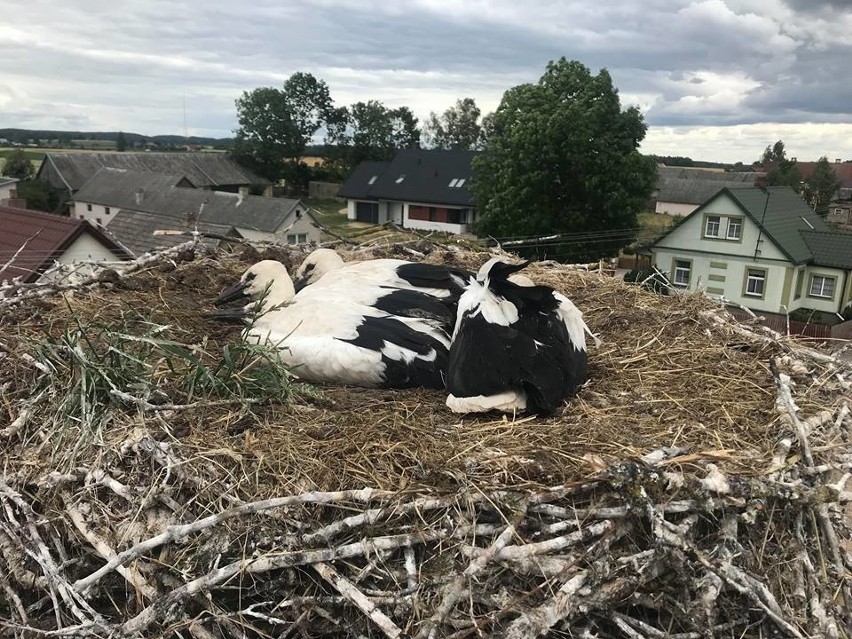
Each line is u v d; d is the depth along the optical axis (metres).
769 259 21.05
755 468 3.61
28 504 3.77
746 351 5.49
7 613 3.76
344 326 4.80
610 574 3.05
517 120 24.47
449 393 4.38
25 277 6.95
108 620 3.35
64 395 4.24
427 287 5.60
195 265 7.41
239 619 3.22
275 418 4.19
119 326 4.92
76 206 41.59
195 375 4.32
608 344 5.61
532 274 7.50
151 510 3.55
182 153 58.12
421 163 47.28
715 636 3.23
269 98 59.50
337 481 3.54
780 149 68.62
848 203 44.06
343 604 3.19
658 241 23.16
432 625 2.82
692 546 3.04
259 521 3.30
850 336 14.55
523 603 3.08
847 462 3.79
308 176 63.91
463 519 3.27
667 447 3.84
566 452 3.75
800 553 3.44
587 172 24.05
